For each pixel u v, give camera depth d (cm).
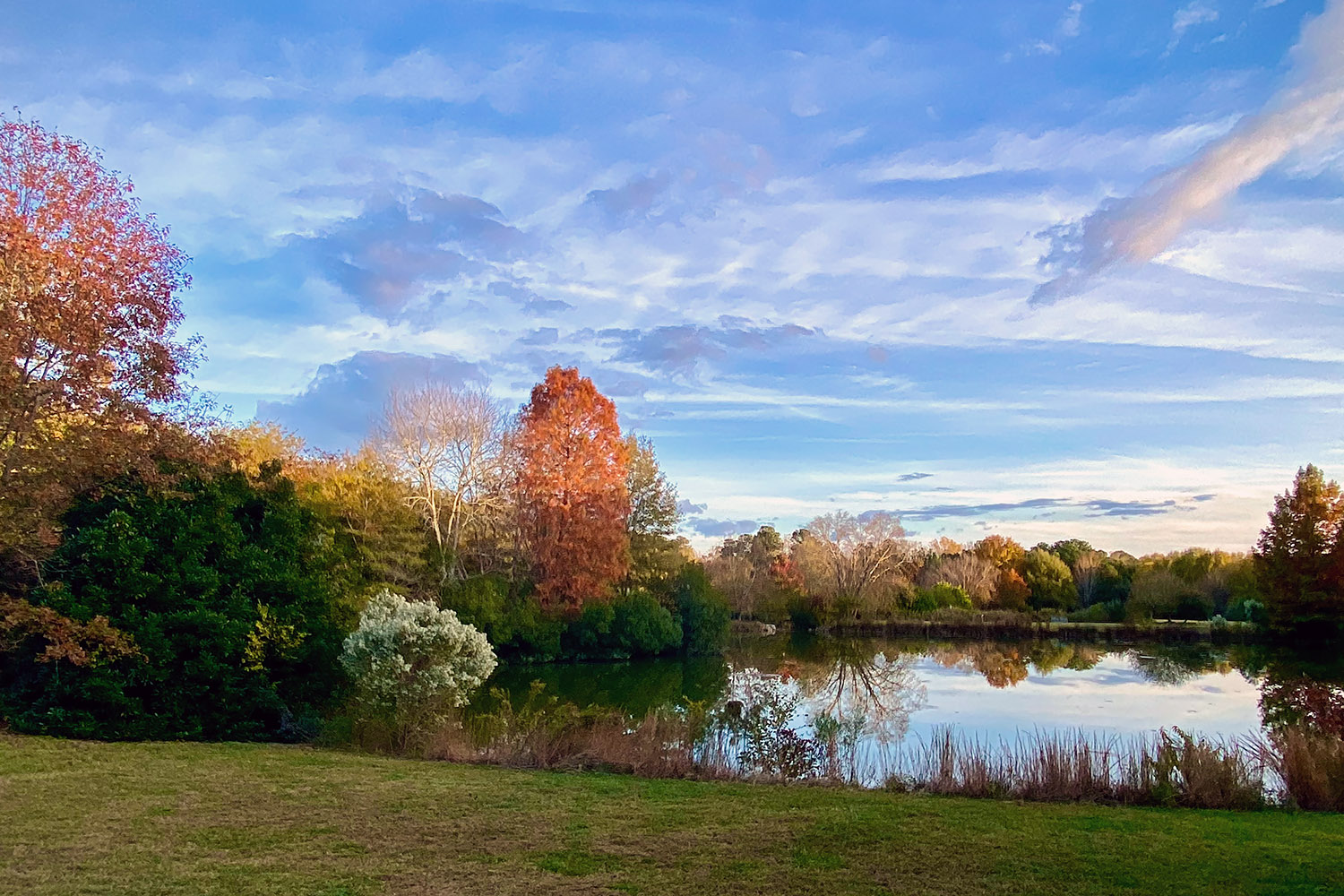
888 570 6219
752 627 6053
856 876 700
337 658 1520
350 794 960
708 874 700
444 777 1088
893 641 5403
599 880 679
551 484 3834
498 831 825
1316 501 4656
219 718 1430
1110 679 3144
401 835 798
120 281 1441
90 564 1395
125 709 1336
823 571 6200
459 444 3547
